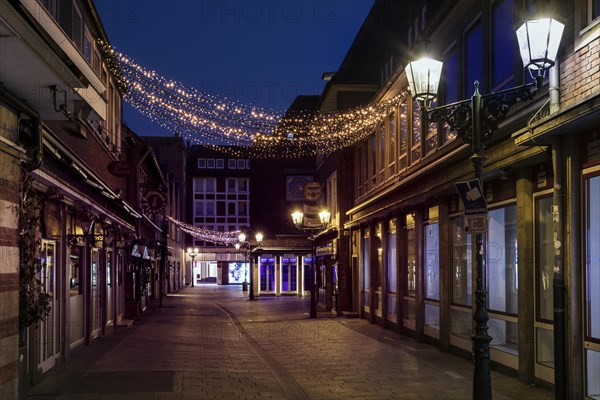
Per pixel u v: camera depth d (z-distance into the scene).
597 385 7.96
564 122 7.82
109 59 18.08
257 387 10.23
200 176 74.69
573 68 8.34
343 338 17.61
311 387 10.27
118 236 20.55
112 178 20.31
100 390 9.74
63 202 12.27
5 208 7.21
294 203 43.66
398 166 18.84
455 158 12.80
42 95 7.50
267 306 33.44
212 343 16.73
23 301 7.98
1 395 6.95
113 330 19.64
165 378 10.83
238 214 75.19
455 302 14.12
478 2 12.45
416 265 16.75
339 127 24.84
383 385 10.39
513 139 9.98
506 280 11.30
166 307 32.84
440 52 14.83
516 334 10.82
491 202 11.95
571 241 8.36
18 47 6.02
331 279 29.44
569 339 8.38
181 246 66.25
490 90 11.80
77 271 14.95
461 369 11.96
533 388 9.74
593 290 8.10
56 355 12.23
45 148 10.13
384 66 21.61
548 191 9.60
